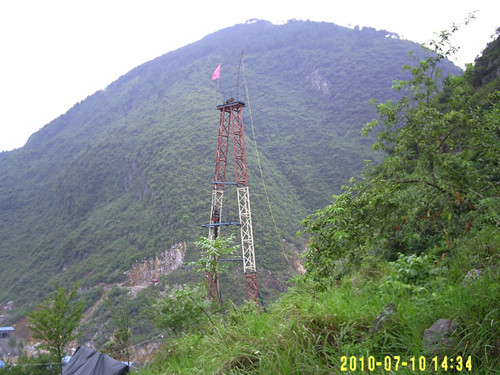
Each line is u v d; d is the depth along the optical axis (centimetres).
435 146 450
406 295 441
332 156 12275
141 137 16600
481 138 481
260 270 6188
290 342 374
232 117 4034
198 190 10356
